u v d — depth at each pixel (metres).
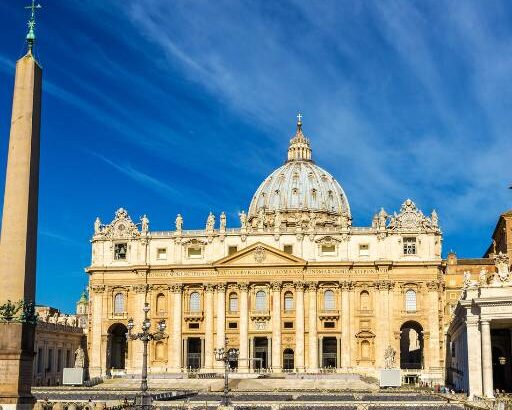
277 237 139.00
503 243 144.12
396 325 134.50
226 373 71.31
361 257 137.50
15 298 48.22
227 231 140.75
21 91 49.28
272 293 137.62
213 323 138.25
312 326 135.75
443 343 134.50
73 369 118.12
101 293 141.88
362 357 134.88
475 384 77.94
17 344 48.00
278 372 132.88
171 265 139.88
